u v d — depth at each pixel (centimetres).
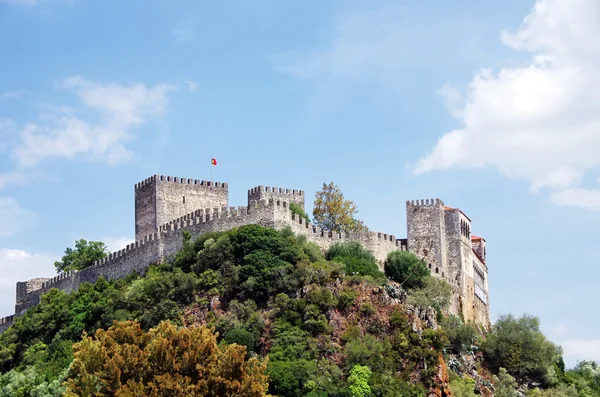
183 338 10062
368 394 12394
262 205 15400
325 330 13300
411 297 14450
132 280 16288
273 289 13988
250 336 13188
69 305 16712
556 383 15900
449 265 18250
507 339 15938
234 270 14325
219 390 9631
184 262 15388
